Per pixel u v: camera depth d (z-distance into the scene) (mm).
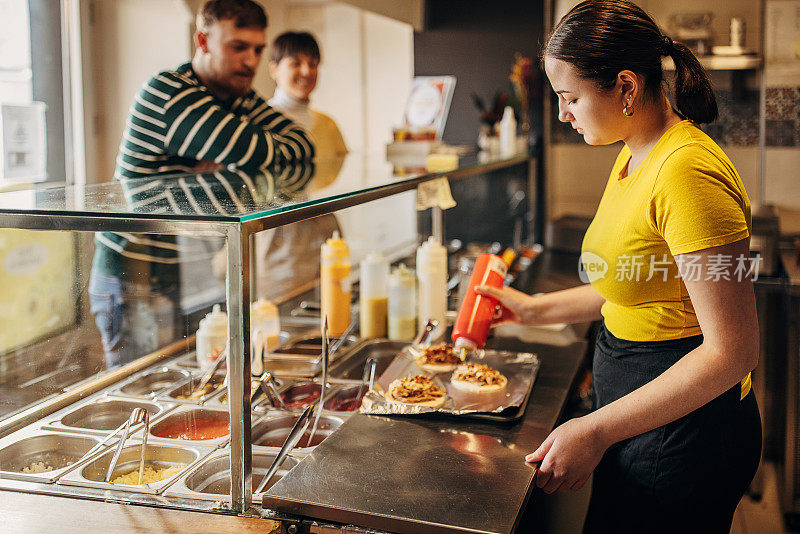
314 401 1740
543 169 4109
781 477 3184
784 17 3572
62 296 1509
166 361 1606
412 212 3906
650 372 1434
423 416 1580
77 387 1483
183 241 2129
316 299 2645
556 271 3396
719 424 1380
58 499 1260
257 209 1223
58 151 3408
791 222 3717
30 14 3217
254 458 1448
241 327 1175
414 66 4207
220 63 2373
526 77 3789
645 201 1312
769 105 3660
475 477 1290
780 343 3258
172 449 1345
